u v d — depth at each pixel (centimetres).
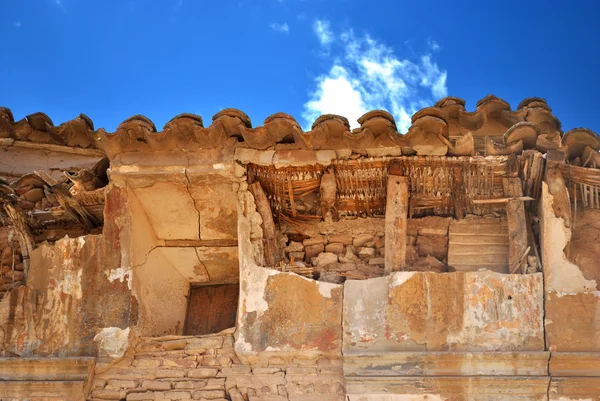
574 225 1148
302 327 1108
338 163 1162
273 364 1104
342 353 1088
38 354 1133
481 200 1167
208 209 1209
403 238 1140
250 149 1171
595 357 1061
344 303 1109
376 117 1133
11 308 1153
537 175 1146
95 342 1133
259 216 1171
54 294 1161
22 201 1275
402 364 1072
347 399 1063
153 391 1105
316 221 1212
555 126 1251
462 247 1173
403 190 1157
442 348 1078
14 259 1243
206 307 1257
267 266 1162
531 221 1156
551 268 1106
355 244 1196
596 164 1148
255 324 1116
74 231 1261
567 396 1053
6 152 1464
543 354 1064
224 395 1093
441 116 1126
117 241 1176
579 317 1084
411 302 1098
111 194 1186
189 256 1245
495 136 1273
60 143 1459
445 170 1162
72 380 1107
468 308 1092
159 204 1206
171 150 1180
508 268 1147
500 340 1078
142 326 1162
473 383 1060
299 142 1154
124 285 1159
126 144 1177
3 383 1112
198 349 1133
